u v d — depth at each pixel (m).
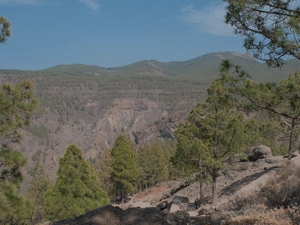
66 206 17.12
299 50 8.19
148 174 61.19
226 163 22.47
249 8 8.18
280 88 8.28
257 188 17.95
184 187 33.62
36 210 9.13
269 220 7.50
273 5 8.00
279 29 8.23
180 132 22.48
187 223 12.67
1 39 10.47
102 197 20.19
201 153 20.42
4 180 9.60
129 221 6.29
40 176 34.88
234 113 21.06
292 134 21.58
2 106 9.13
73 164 19.48
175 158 23.08
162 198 35.16
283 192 10.21
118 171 44.84
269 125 20.88
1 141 9.65
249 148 30.95
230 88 8.53
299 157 25.25
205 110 21.62
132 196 56.50
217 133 21.14
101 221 6.33
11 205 8.81
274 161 26.94
